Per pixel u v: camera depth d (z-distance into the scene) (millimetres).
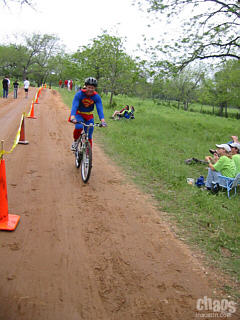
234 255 3705
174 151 9883
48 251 3416
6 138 9078
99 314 2564
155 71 14703
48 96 28797
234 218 4742
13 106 18406
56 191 5246
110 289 2889
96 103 5910
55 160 7219
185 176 6910
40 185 5457
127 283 2996
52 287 2834
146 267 3293
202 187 6363
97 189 5570
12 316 2445
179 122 18562
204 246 3854
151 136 11891
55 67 66250
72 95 31250
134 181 6258
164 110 29688
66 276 3012
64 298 2707
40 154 7641
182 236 4070
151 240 3889
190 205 5125
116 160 7812
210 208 4984
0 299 2615
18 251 3354
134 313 2615
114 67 18734
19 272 3000
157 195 5512
